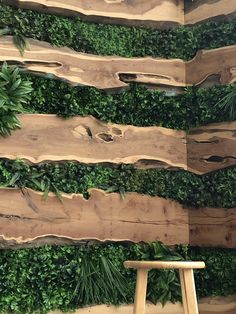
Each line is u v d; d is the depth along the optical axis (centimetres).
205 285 189
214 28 198
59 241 177
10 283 168
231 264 185
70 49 187
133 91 196
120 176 190
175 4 206
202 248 193
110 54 194
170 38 204
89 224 182
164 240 193
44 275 173
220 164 191
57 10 186
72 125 184
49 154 179
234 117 188
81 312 177
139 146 194
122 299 183
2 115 173
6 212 170
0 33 176
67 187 181
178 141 201
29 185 175
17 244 171
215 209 191
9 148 174
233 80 189
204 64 198
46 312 172
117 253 185
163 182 196
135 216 190
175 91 202
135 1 200
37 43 181
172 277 189
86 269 179
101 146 188
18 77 176
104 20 194
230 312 184
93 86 189
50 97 182
